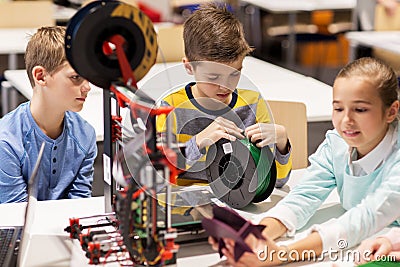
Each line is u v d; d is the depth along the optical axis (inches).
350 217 67.7
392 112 69.6
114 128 66.9
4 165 85.3
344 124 68.9
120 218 60.2
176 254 63.6
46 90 84.4
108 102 66.2
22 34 176.7
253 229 57.4
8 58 186.2
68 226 69.8
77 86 83.6
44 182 88.4
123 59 60.6
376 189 70.5
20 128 86.8
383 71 68.6
